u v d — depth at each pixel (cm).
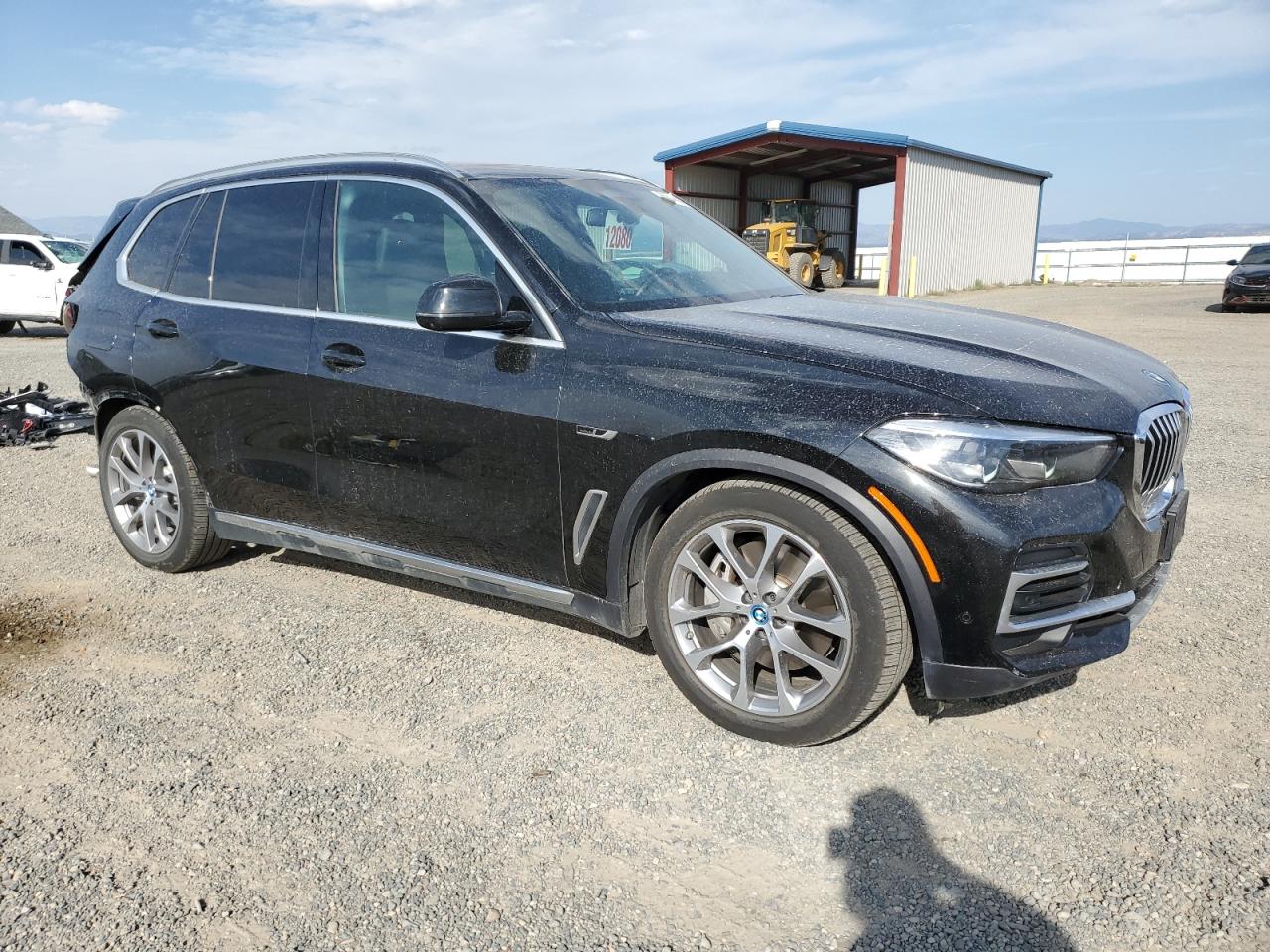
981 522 256
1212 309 2100
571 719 317
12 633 392
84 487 625
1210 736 296
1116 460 276
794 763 288
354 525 381
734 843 253
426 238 354
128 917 227
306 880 240
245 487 411
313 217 388
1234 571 434
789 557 291
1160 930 215
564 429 312
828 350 289
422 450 347
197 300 420
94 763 294
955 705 319
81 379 464
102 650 375
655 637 316
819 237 3216
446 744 303
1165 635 369
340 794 276
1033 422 263
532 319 324
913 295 3009
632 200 409
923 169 3016
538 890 236
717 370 291
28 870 245
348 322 368
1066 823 256
